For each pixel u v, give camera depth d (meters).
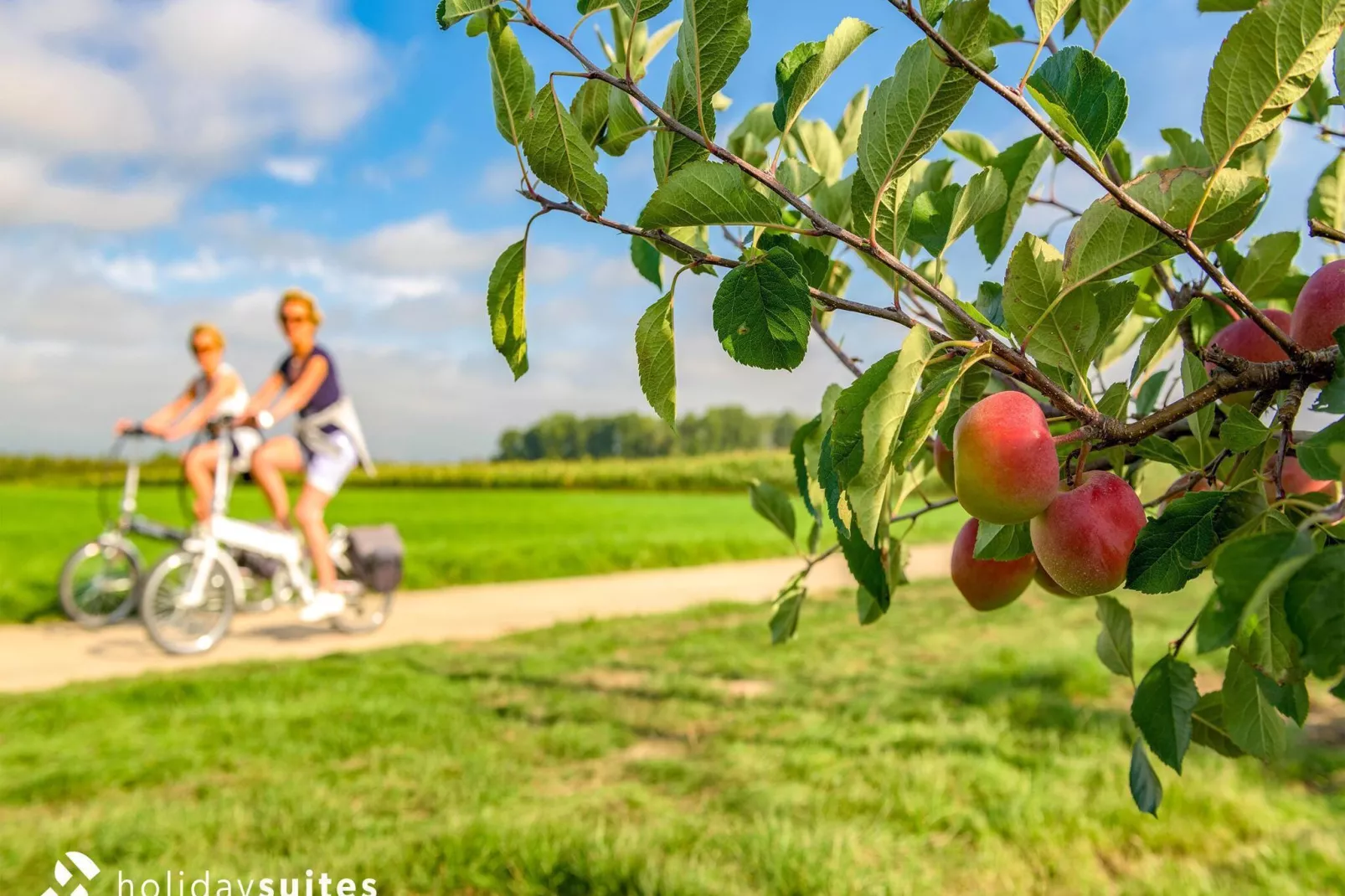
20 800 3.86
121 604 8.41
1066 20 1.25
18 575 9.58
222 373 7.40
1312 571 0.66
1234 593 0.60
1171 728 0.98
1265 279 1.25
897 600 9.63
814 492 1.31
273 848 3.36
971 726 4.57
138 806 3.74
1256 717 0.98
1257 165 1.44
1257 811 3.44
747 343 0.83
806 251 0.98
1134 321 1.59
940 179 1.49
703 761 4.36
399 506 23.23
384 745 4.64
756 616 8.79
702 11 0.85
